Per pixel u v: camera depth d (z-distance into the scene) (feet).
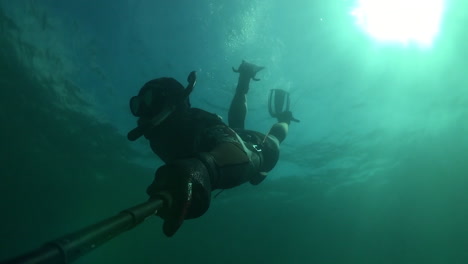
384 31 37.45
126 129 54.29
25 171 73.92
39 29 37.76
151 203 3.04
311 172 74.08
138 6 32.76
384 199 102.53
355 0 33.60
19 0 34.71
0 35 40.14
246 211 99.55
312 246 133.90
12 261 1.62
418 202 105.40
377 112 52.54
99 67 41.01
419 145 73.15
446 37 40.73
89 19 35.24
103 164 69.26
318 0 32.65
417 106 55.06
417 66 44.65
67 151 64.90
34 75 45.68
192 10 32.24
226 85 37.68
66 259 1.86
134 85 42.52
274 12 32.60
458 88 51.72
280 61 36.50
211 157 4.35
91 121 53.78
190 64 36.73
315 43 35.94
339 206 105.50
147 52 36.91
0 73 46.34
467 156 80.43
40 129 58.59
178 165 3.70
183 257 127.75
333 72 40.11
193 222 103.96
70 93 47.67
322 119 50.39
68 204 93.56
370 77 43.21
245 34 33.55
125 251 125.39
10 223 100.48
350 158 69.36
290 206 100.32
